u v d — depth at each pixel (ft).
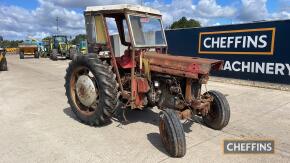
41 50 86.58
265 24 26.68
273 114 18.10
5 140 13.46
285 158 11.86
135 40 14.25
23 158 11.62
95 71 14.38
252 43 27.96
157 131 14.70
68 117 17.17
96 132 14.53
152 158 11.64
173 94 13.69
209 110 14.64
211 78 31.96
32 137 13.83
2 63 43.16
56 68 47.26
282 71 26.02
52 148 12.58
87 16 15.62
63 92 25.12
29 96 23.39
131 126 15.42
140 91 13.96
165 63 13.47
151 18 15.39
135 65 14.29
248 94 24.21
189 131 14.79
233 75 30.09
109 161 11.40
